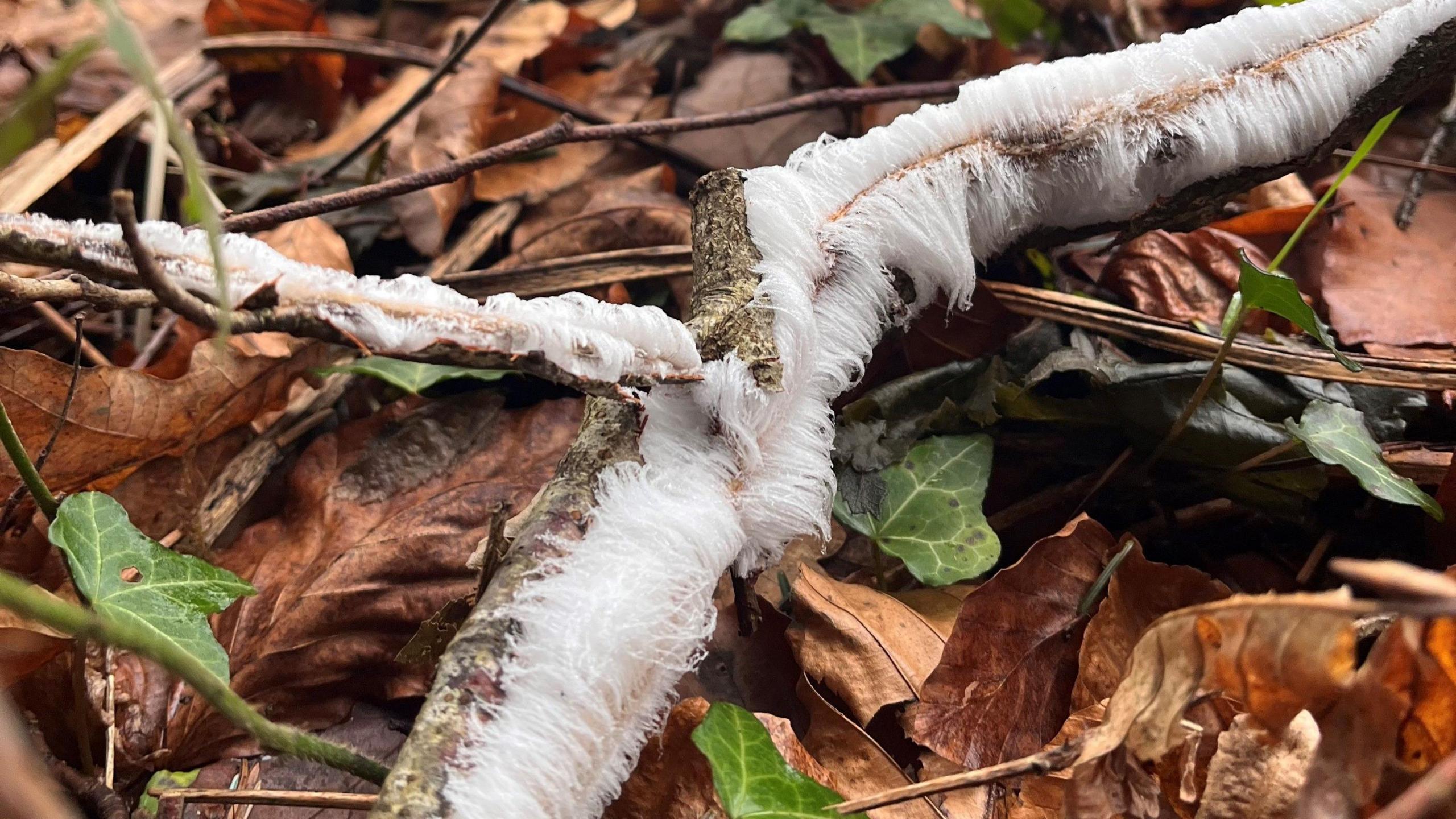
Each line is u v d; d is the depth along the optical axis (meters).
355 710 0.34
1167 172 0.34
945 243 0.33
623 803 0.30
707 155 0.48
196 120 0.47
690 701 0.30
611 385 0.28
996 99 0.33
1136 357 0.38
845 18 0.49
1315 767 0.27
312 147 0.49
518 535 0.28
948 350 0.38
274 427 0.38
